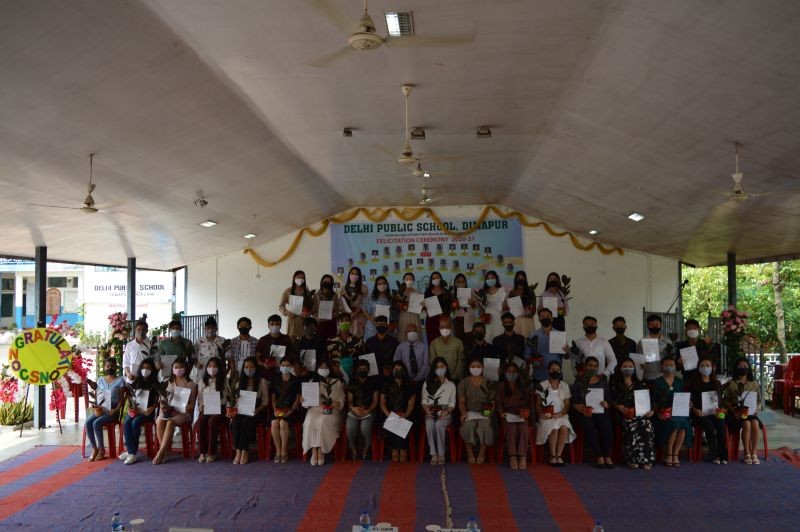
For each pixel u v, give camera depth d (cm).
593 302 1313
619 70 529
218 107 623
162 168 744
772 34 405
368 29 362
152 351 854
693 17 414
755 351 988
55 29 417
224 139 714
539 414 752
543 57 527
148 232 1052
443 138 798
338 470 731
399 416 752
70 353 910
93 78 495
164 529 556
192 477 710
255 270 1363
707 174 711
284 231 1326
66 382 952
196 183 841
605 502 616
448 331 830
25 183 684
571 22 460
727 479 689
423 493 644
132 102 554
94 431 786
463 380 768
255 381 792
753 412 755
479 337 827
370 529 444
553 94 621
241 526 561
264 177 910
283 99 632
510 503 613
